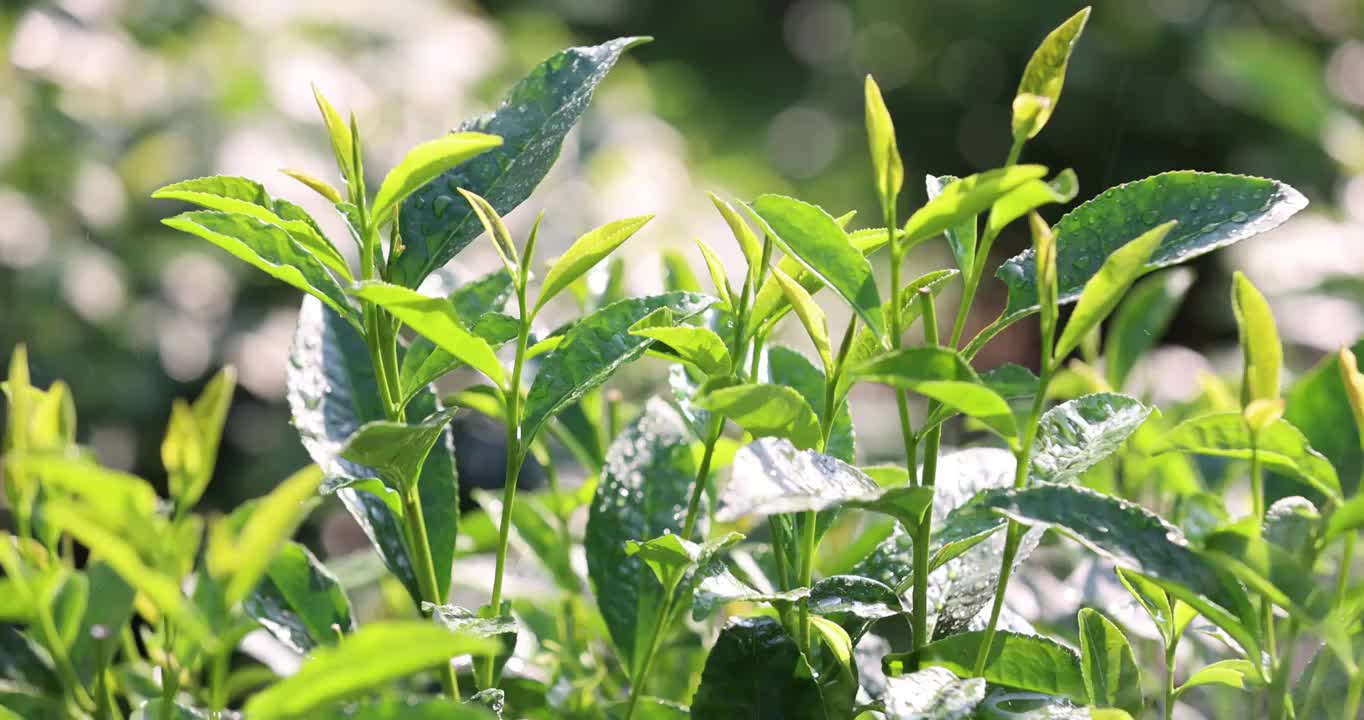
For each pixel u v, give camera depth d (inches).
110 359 108.5
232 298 117.4
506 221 113.9
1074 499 35.3
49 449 37.0
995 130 220.4
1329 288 89.5
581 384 38.0
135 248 113.6
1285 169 135.0
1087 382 45.6
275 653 43.1
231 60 118.6
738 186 204.7
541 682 41.0
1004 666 37.6
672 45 288.2
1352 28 164.4
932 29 235.8
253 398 115.1
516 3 252.2
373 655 34.0
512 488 37.8
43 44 115.3
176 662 39.2
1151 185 37.8
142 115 115.4
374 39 127.6
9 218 106.9
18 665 38.2
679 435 41.6
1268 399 36.0
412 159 36.4
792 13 291.4
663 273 44.1
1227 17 169.0
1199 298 136.8
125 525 34.3
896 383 35.2
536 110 39.6
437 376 38.2
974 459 40.6
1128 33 175.9
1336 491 36.4
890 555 39.3
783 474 34.9
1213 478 45.4
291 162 114.6
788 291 37.1
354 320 37.8
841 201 237.9
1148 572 35.0
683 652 42.4
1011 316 37.5
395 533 39.3
